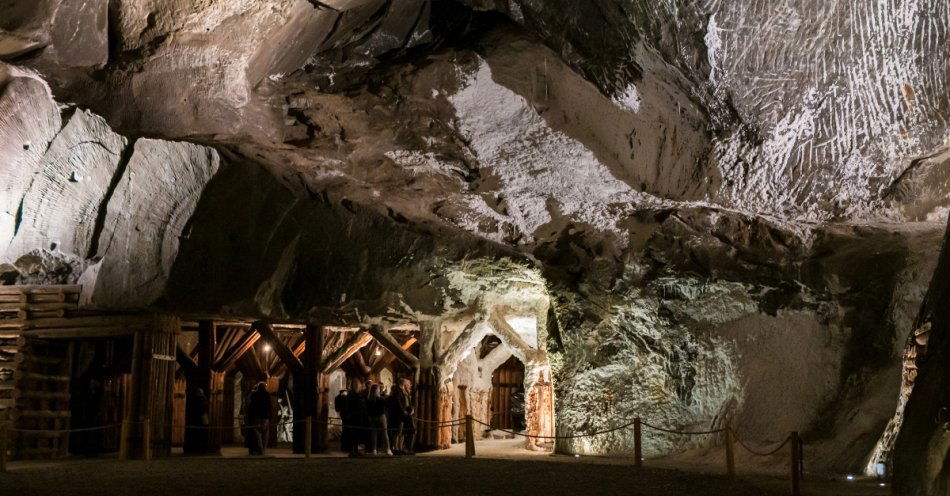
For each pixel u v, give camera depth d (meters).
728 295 16.12
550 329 18.44
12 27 11.16
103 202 15.49
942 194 12.38
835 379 15.05
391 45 10.41
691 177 12.39
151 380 15.78
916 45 10.66
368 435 17.11
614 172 12.71
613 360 17.23
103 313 16.09
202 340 17.84
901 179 12.20
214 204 15.59
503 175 13.91
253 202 15.93
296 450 18.20
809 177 12.11
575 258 16.92
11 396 15.91
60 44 11.62
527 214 15.61
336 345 21.27
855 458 12.88
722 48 10.55
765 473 12.80
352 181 15.41
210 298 16.22
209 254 15.95
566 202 14.88
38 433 16.25
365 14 10.54
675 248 15.91
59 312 16.12
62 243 15.70
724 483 11.16
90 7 11.34
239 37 11.66
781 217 13.28
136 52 11.75
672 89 11.23
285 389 22.69
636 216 15.32
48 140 14.95
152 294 15.73
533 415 20.17
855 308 15.12
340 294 17.75
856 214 12.76
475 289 19.17
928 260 14.55
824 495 9.74
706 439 15.83
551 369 18.39
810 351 15.38
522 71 11.00
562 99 11.52
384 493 10.21
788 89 11.08
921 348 11.87
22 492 10.21
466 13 9.98
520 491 10.40
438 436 19.62
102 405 17.61
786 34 10.52
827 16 10.38
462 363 25.19
